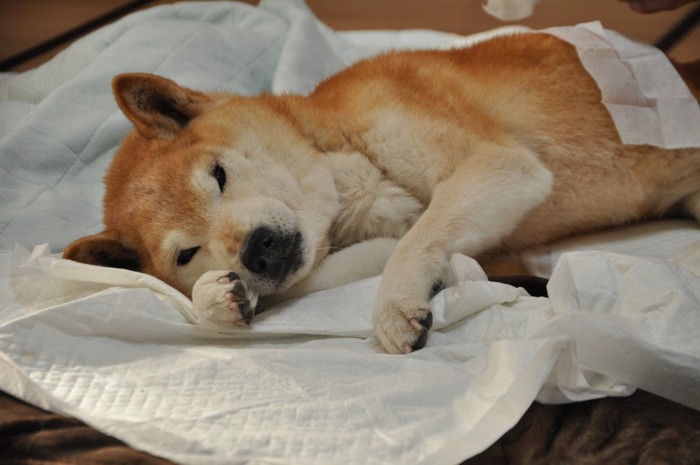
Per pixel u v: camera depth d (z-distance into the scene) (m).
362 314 1.22
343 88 1.33
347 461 1.06
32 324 1.15
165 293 1.21
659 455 1.07
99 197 1.44
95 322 1.17
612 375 1.12
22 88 1.59
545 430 1.10
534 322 1.18
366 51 1.68
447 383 1.12
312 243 1.26
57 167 1.45
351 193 1.30
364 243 1.30
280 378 1.13
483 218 1.26
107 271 1.22
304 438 1.08
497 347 1.11
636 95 1.30
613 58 1.31
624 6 1.92
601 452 1.08
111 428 1.09
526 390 1.08
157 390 1.12
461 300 1.20
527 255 1.34
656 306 1.15
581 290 1.17
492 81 1.33
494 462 1.08
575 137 1.33
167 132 1.29
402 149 1.29
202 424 1.09
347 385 1.12
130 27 1.62
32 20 2.17
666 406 1.12
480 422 1.08
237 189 1.24
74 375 1.13
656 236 1.33
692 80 1.35
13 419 1.10
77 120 1.47
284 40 1.63
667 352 1.11
